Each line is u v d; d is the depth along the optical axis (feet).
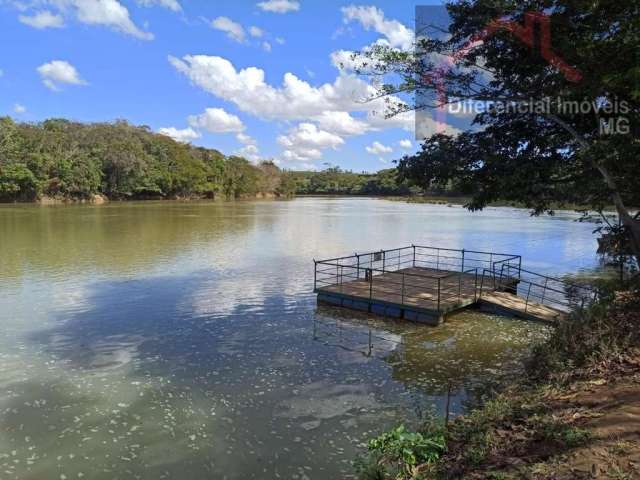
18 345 35.40
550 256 84.43
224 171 378.12
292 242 100.07
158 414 24.72
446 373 30.27
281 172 490.90
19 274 62.44
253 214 193.16
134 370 30.68
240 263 72.74
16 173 230.89
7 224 130.93
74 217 157.48
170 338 37.19
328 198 453.58
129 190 290.15
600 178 31.68
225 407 25.50
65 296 50.57
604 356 21.85
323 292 47.73
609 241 37.29
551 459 14.26
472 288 49.11
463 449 16.57
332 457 20.65
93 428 23.29
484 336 37.68
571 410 17.47
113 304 47.44
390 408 25.35
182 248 88.38
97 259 74.95
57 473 19.71
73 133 281.95
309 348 35.04
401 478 15.76
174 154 329.93
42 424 23.71
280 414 24.70
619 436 14.55
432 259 82.99
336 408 25.40
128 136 309.22
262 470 19.79
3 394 27.07
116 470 19.89
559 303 48.19
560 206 35.45
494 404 20.18
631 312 26.68
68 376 29.66
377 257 59.31
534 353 27.68
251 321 41.93
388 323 41.42
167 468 19.99
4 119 245.24
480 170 35.45
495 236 116.37
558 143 34.37
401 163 37.99
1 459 20.66
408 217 184.85
